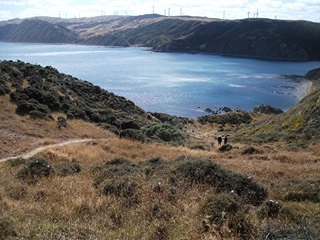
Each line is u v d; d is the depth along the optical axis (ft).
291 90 301.02
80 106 110.11
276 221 17.75
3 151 50.34
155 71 410.93
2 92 84.43
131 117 134.62
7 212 18.15
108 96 163.43
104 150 58.59
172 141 88.89
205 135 146.61
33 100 86.84
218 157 54.49
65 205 21.01
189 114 217.36
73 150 53.98
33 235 15.34
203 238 15.94
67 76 170.30
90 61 506.89
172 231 16.81
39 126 72.38
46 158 47.55
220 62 540.52
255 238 15.87
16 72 109.29
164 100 253.24
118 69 421.18
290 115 107.65
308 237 14.84
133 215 19.38
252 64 520.01
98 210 20.40
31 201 22.76
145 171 29.50
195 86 311.06
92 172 32.83
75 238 15.26
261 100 261.24
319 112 90.89
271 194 23.50
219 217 17.92
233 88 305.53
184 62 528.63
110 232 16.96
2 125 65.00
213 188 23.44
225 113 208.95
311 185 23.84
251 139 91.71
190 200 21.42
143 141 78.54
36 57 535.60
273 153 56.44
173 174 26.55
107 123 99.96
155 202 20.43
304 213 18.84
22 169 32.24
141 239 16.17
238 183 23.97
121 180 24.76
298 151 59.16
